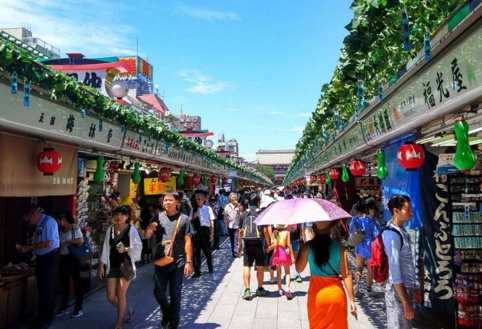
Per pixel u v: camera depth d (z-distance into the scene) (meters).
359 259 6.53
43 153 4.75
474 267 4.77
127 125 6.28
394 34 3.52
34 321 5.27
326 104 7.64
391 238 3.54
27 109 3.89
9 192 4.54
